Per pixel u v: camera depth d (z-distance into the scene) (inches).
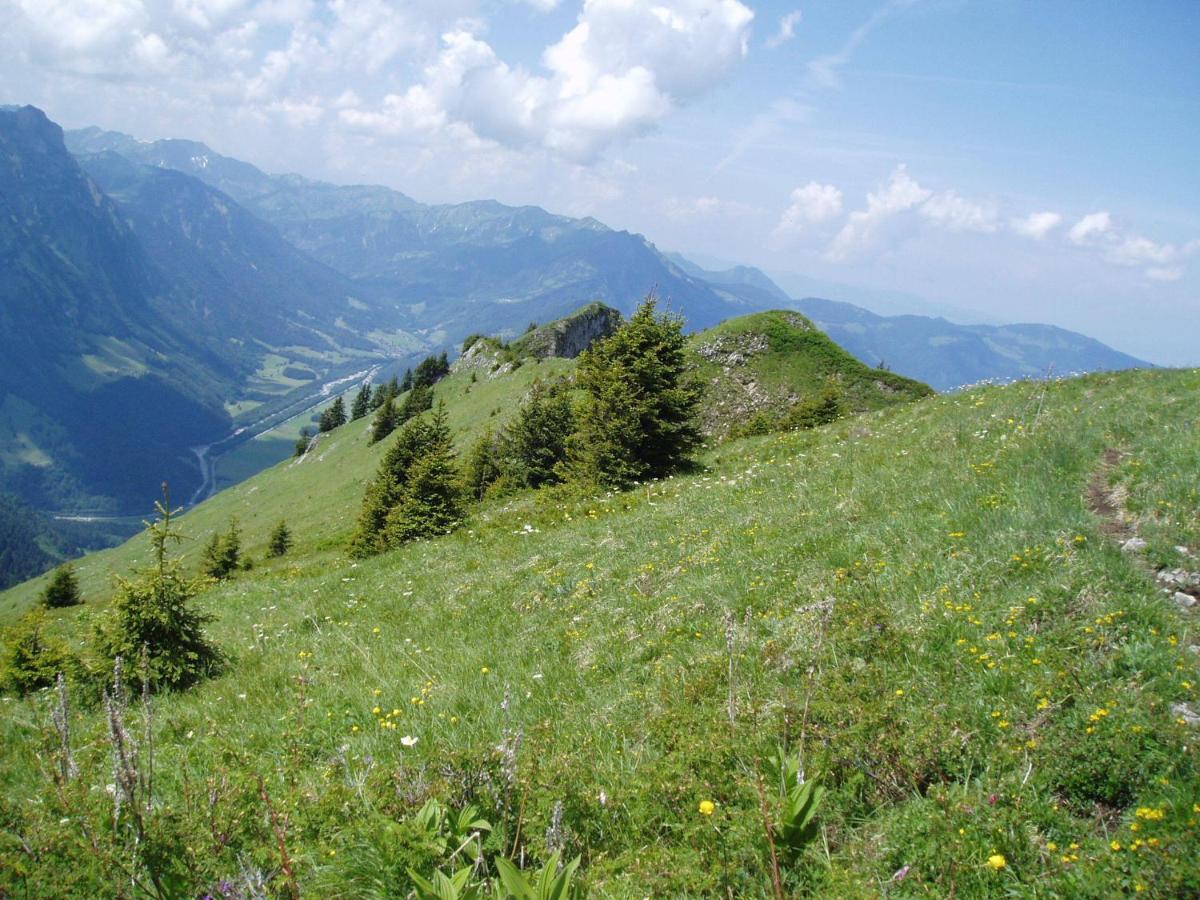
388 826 181.9
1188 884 152.3
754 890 177.8
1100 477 450.9
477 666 405.4
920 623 300.8
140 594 474.0
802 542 456.8
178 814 206.2
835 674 273.1
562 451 1583.4
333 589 799.1
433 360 5374.0
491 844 188.5
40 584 4507.9
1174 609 276.8
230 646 579.8
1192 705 220.5
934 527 411.8
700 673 306.8
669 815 212.4
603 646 389.4
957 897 165.6
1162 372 833.5
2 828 209.9
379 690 376.5
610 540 626.5
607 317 5073.8
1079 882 160.6
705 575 453.4
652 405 1056.8
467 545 845.8
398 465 1469.0
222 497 5265.8
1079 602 287.4
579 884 167.6
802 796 189.2
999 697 237.6
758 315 3080.7
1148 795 184.7
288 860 177.8
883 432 853.8
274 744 315.9
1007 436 605.0
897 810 200.1
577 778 231.8
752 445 1176.2
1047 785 197.3
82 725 394.9
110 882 185.2
